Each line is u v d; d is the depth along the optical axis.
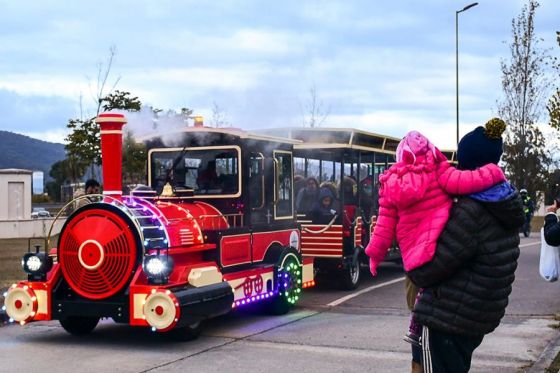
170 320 7.64
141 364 7.29
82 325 8.94
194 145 9.94
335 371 7.00
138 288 7.84
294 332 8.94
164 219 8.36
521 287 13.11
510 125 35.09
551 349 7.75
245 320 9.82
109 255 8.04
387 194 4.27
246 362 7.38
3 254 17.48
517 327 9.26
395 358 7.52
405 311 10.61
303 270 10.98
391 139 15.13
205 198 9.80
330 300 11.74
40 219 24.89
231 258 9.28
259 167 10.09
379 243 4.41
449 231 4.09
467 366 4.27
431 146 4.30
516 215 4.14
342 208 12.66
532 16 34.94
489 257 4.10
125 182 17.25
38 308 8.34
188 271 8.23
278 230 10.52
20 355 7.75
